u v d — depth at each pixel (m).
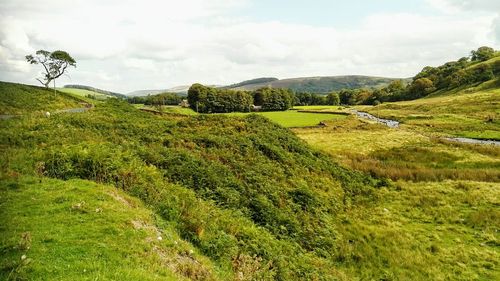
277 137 36.00
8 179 15.61
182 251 12.14
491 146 50.97
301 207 22.58
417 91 196.62
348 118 97.88
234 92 144.12
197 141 28.97
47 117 31.72
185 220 14.92
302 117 101.56
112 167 17.97
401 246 20.00
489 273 17.09
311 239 19.05
